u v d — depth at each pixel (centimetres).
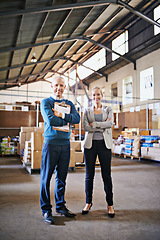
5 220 225
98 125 244
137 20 1303
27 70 1675
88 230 201
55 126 229
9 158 843
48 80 2242
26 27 827
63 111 237
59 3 756
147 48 1241
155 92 1227
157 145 733
